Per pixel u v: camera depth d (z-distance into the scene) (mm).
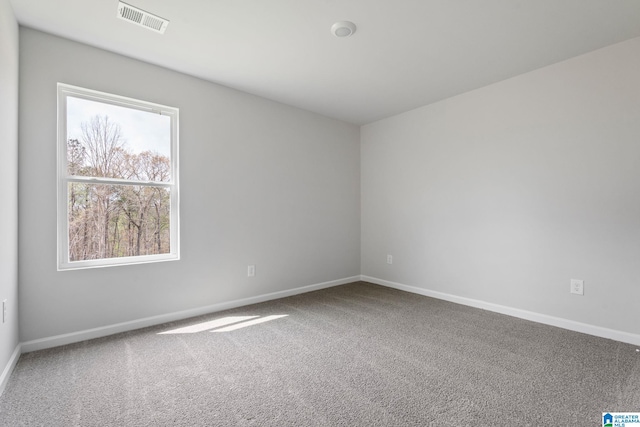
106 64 2518
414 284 3916
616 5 1946
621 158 2379
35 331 2221
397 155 4102
